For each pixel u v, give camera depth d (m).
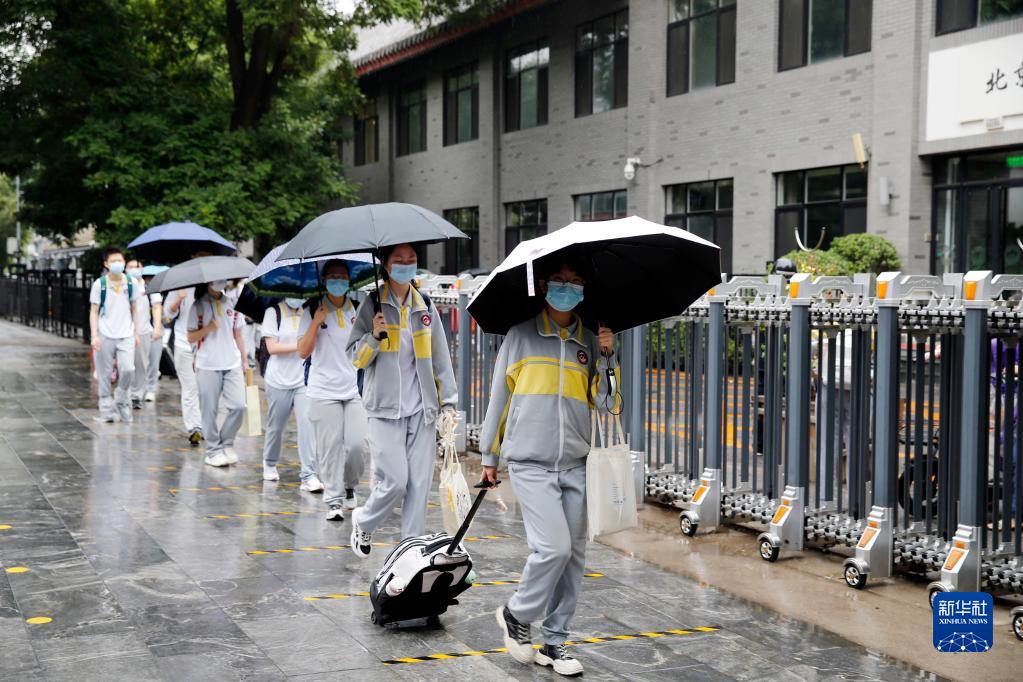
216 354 9.45
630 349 8.05
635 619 5.29
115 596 5.49
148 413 13.20
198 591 5.61
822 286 6.49
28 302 31.72
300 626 5.07
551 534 4.44
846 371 7.93
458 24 24.42
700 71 19.27
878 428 5.93
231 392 9.52
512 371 4.60
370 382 5.66
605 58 21.81
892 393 5.90
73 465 9.48
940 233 15.26
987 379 5.43
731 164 18.47
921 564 5.85
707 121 18.95
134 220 20.12
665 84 20.08
